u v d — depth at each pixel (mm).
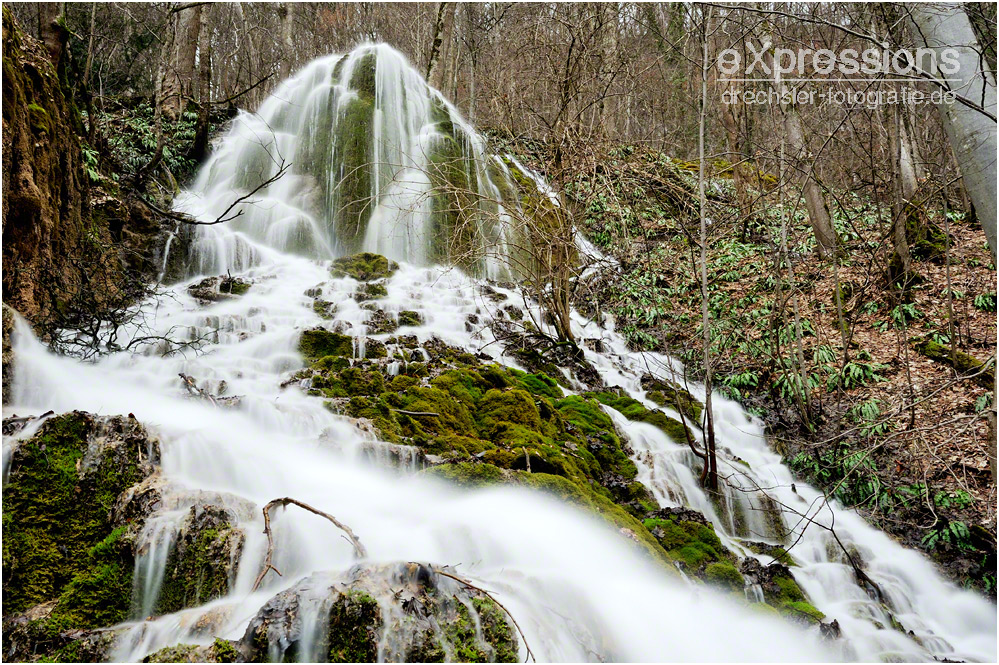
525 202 10961
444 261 12172
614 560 4906
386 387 6770
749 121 13336
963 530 6812
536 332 9781
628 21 16672
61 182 6883
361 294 9570
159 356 6586
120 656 3518
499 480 5316
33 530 3920
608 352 10492
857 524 7207
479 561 4496
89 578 3826
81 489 4148
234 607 3740
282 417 5590
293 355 7227
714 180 15539
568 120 9859
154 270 9430
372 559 4043
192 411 5465
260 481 4785
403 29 26109
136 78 19016
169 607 3824
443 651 3475
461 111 18719
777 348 9258
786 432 8758
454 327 9297
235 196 12859
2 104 5695
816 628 5008
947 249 8586
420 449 5629
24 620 3617
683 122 17312
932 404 8492
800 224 13820
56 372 5504
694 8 7777
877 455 7910
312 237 12148
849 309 10875
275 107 14875
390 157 13297
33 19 13445
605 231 13320
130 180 11031
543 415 7129
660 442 7852
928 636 5504
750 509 7008
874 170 11461
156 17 19938
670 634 4395
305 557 4195
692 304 11977
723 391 9797
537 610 4016
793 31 11414
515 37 14211
